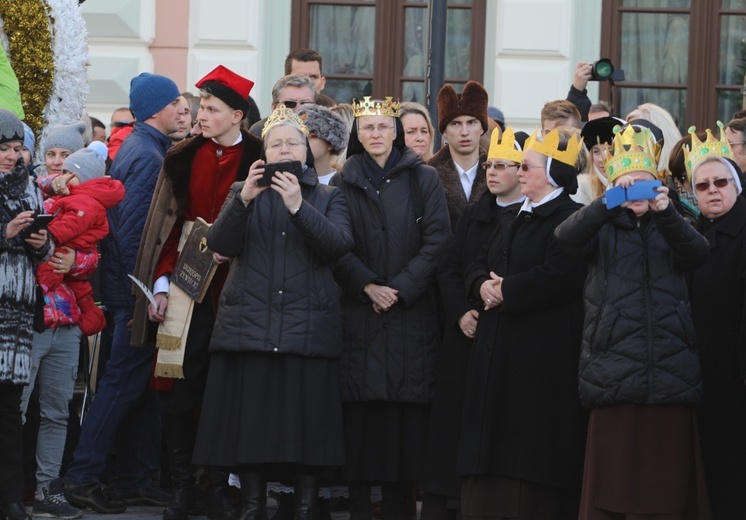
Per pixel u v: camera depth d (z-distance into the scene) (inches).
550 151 347.6
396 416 364.2
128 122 513.0
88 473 394.3
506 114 627.5
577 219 320.2
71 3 438.9
